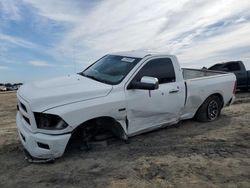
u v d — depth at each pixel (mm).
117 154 5211
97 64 6430
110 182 4184
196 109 7090
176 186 4027
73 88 5035
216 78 7453
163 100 6012
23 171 4590
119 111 5281
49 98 4680
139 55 6055
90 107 4887
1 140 6227
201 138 6109
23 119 5145
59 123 4637
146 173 4453
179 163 4801
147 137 6148
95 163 4836
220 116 8086
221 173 4418
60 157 5012
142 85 5379
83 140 5234
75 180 4266
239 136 6238
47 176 4406
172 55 6418
